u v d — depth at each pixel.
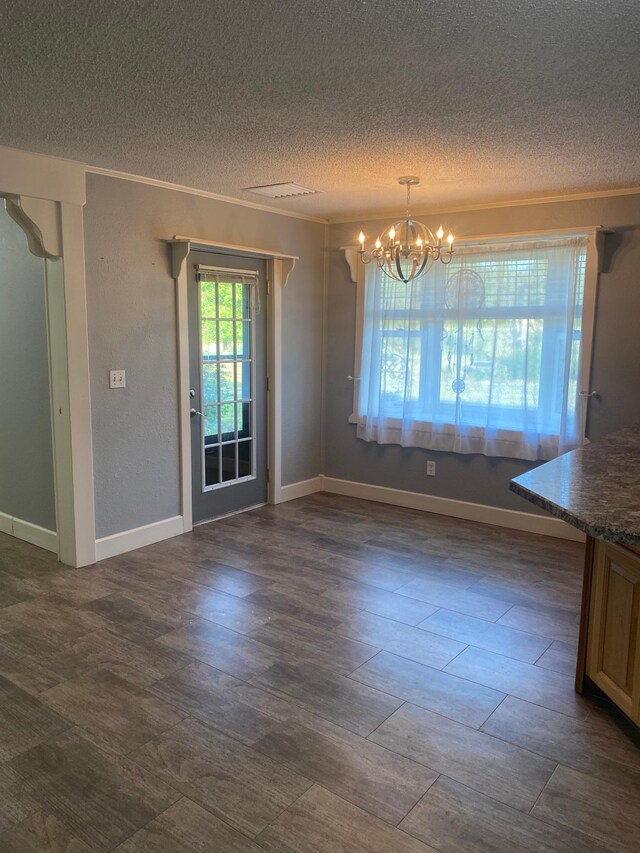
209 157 3.49
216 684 2.70
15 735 2.36
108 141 3.19
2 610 3.38
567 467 2.72
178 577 3.85
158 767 2.18
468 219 4.84
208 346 4.75
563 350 4.50
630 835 1.91
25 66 2.25
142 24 1.91
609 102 2.57
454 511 5.14
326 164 3.61
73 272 3.71
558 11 1.81
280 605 3.48
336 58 2.16
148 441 4.33
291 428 5.53
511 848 1.86
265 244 5.02
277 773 2.16
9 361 4.26
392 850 1.85
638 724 2.27
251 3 1.78
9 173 3.35
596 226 4.23
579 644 2.65
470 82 2.37
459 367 4.93
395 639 3.11
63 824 1.93
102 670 2.80
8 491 4.52
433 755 2.26
